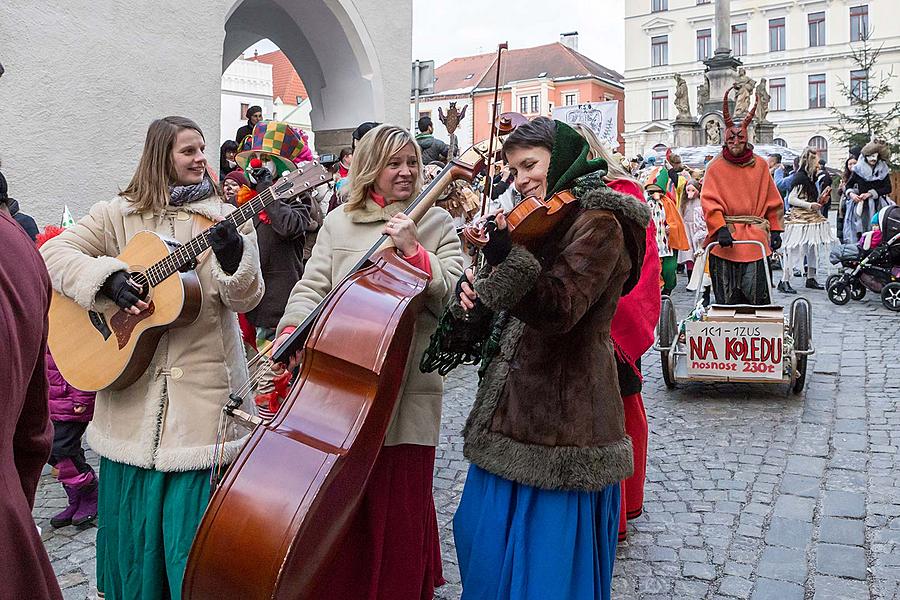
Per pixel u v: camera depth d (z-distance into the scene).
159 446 2.89
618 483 2.75
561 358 2.53
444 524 4.19
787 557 3.78
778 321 6.31
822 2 54.22
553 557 2.48
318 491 2.21
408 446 2.87
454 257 3.03
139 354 2.88
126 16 7.59
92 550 3.88
